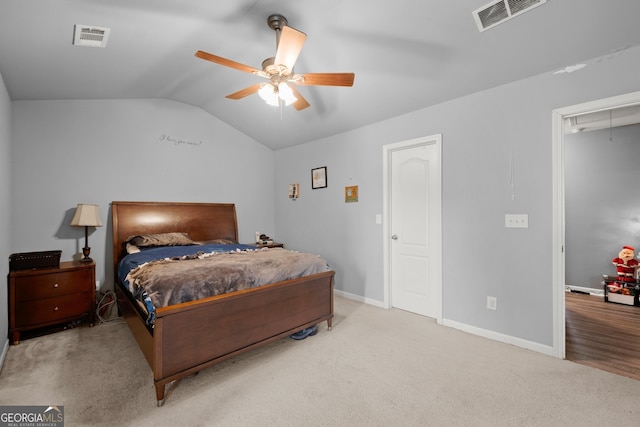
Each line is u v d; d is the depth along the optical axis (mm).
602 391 1897
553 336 2361
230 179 4590
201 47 2498
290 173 4855
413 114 3250
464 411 1718
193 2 1891
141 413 1697
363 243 3793
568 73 2277
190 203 4090
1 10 1662
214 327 2002
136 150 3711
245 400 1820
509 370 2150
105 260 3471
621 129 4277
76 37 2068
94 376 2068
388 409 1736
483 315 2746
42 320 2664
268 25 2215
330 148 4195
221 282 2094
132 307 2406
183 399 1828
